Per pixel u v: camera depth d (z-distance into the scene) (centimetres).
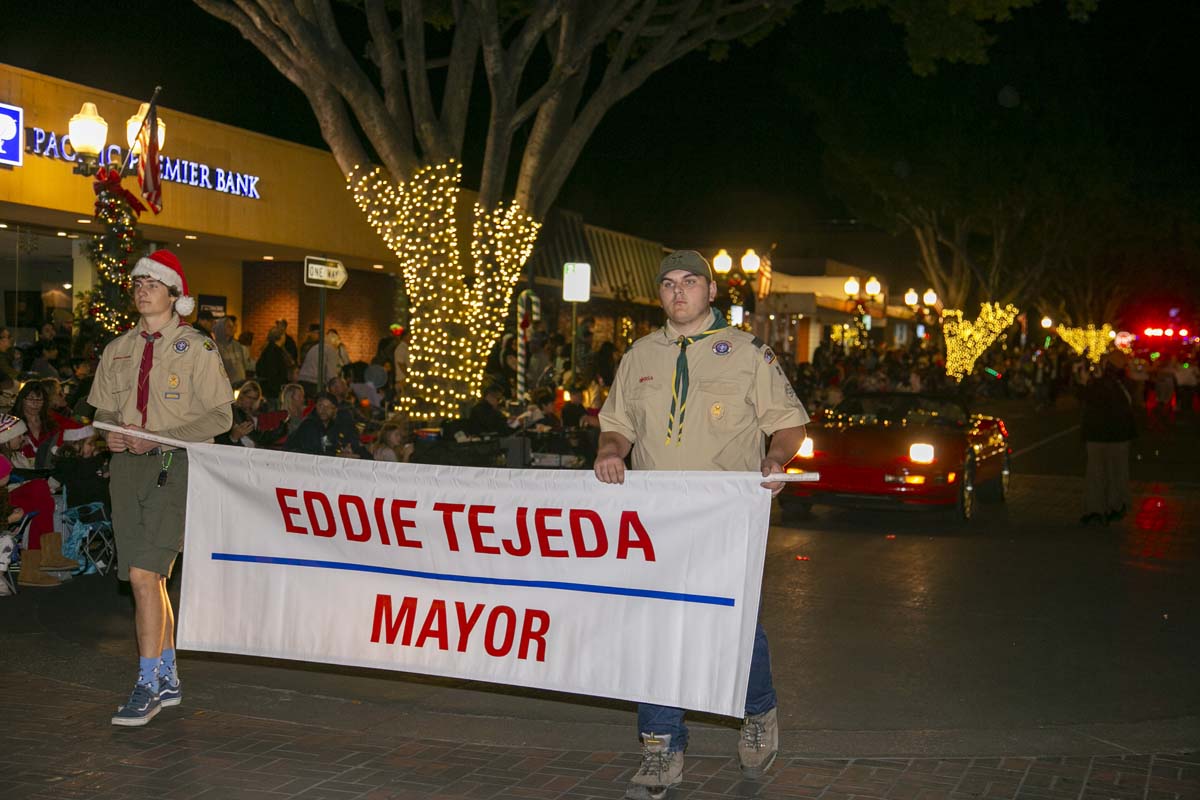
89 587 926
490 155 1589
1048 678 721
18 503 920
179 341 591
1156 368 3644
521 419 1563
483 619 540
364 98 1555
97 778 510
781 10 1831
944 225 4647
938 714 642
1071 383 5062
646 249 3853
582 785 516
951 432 1457
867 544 1248
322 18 1524
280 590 580
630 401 520
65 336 1816
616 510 511
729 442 507
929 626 857
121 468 588
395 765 537
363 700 637
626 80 1655
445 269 1596
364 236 2352
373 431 1535
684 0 1650
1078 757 569
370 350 2675
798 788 518
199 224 1897
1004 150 3747
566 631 523
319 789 503
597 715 621
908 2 1722
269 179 2062
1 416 948
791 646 793
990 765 554
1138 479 2011
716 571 495
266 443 1199
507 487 531
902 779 532
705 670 493
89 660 707
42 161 1602
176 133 1839
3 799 484
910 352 4469
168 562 588
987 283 4253
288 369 1844
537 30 1541
